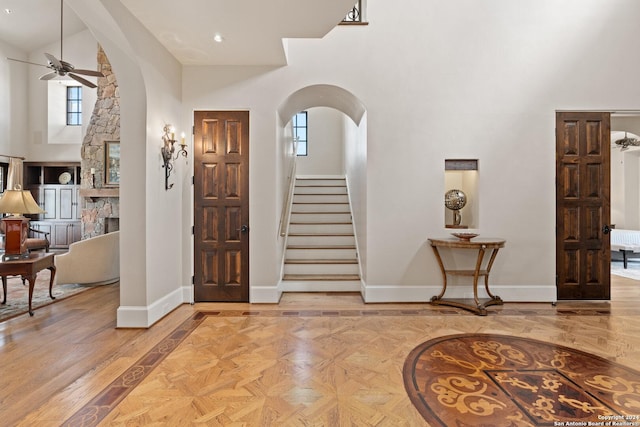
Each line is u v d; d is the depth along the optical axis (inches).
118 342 115.4
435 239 161.2
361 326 131.3
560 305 159.2
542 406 78.0
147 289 131.0
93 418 73.5
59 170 373.7
